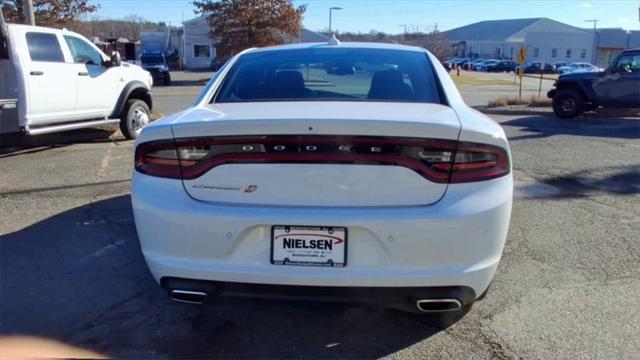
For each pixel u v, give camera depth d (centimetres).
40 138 931
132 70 955
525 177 666
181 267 259
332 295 255
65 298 337
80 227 465
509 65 6078
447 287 252
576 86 1368
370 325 305
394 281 248
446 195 250
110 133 988
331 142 247
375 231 245
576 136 1027
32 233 450
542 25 8012
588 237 450
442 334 296
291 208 251
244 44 3238
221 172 255
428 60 370
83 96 841
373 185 249
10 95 750
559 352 278
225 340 291
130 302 332
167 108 1599
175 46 6166
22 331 298
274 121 247
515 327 303
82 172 674
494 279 365
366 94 326
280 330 301
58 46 807
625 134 1057
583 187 618
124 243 428
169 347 284
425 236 246
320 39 5566
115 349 282
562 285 357
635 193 592
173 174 261
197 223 254
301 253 252
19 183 617
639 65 1291
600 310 322
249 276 254
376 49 386
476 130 251
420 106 296
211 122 253
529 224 482
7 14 1592
